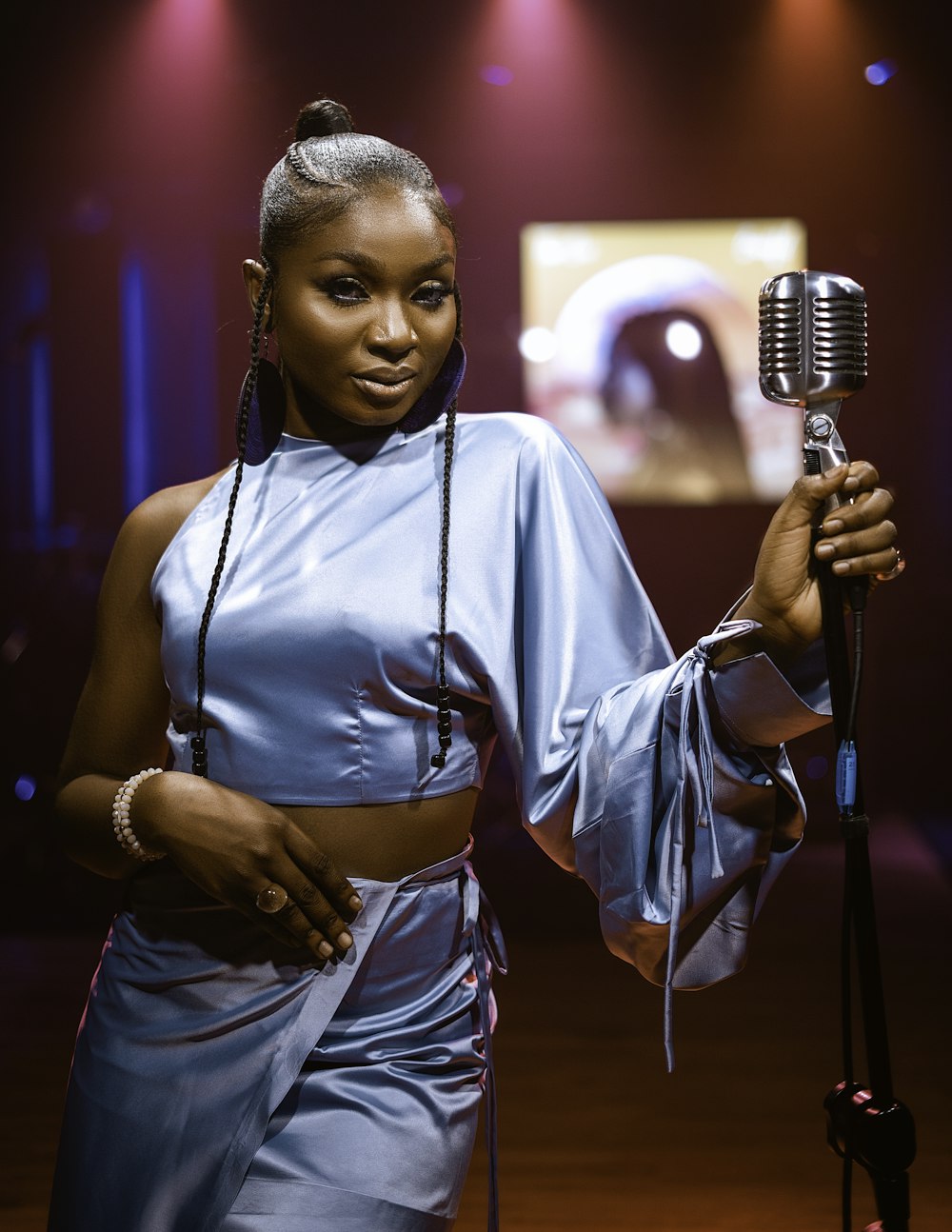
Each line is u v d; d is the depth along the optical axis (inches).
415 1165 47.4
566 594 49.8
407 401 47.6
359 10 328.2
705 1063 148.6
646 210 352.5
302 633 47.8
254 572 49.0
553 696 48.9
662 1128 129.9
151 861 51.4
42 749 270.4
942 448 361.4
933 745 329.4
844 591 42.3
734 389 342.3
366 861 48.6
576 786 48.7
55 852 250.2
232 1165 47.3
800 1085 141.0
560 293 343.9
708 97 343.0
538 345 345.1
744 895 48.6
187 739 50.1
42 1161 123.4
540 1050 154.3
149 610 52.5
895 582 354.3
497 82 336.2
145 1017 50.3
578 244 343.0
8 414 403.5
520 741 49.4
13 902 236.2
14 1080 146.3
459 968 51.2
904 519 363.6
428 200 46.6
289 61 332.5
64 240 377.4
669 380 342.3
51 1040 161.2
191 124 342.6
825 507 42.5
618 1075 145.3
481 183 349.7
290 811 48.6
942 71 332.8
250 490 50.8
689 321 342.0
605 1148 125.1
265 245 48.0
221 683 48.6
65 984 187.6
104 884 245.4
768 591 42.9
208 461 402.6
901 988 177.3
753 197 351.3
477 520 49.6
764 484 342.0
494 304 357.7
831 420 42.6
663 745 46.9
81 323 392.2
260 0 328.5
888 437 363.6
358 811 48.4
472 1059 50.6
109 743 53.9
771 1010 167.9
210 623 48.6
